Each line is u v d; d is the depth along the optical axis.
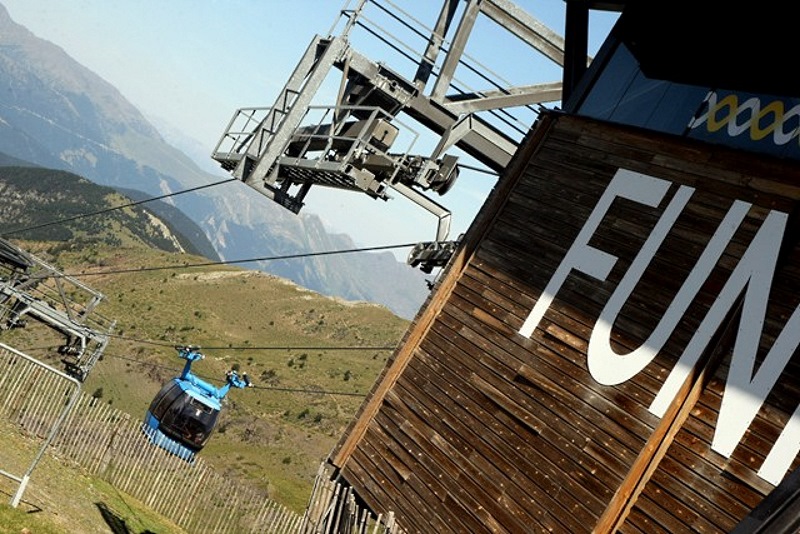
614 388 13.20
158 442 30.55
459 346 16.16
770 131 13.09
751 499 11.02
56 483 24.92
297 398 134.50
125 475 34.12
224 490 35.34
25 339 115.62
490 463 14.34
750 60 13.88
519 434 14.16
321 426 120.81
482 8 21.44
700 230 13.33
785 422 11.12
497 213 16.97
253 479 85.69
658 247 13.76
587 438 13.15
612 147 15.51
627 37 16.67
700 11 15.04
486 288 16.30
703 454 11.76
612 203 14.88
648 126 15.15
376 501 15.98
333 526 16.55
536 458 13.68
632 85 16.06
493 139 22.08
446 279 17.02
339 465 17.16
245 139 22.02
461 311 16.55
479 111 21.94
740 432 11.50
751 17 14.04
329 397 140.25
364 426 17.11
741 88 13.85
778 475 10.88
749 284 12.30
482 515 13.96
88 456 33.25
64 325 43.50
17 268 43.72
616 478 12.45
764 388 11.51
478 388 15.29
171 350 154.50
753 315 12.04
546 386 14.17
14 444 26.78
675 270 13.36
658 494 11.98
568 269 14.95
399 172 20.89
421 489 15.24
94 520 23.31
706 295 12.77
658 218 14.00
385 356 184.75
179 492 34.47
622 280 13.99
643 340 13.20
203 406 30.36
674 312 13.04
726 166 13.45
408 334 17.14
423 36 21.50
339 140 21.44
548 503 13.12
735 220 12.92
